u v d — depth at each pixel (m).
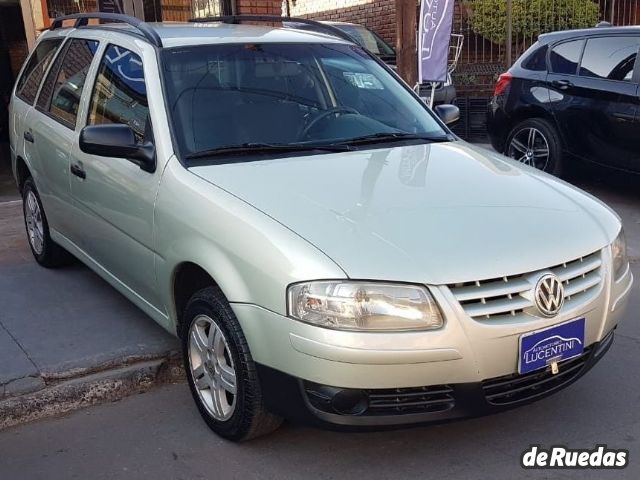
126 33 4.45
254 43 4.28
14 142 5.76
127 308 4.74
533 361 2.87
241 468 3.16
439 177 3.49
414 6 8.88
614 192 7.91
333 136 3.98
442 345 2.71
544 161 7.89
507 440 3.32
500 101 8.28
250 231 2.98
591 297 3.08
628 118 6.93
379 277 2.70
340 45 4.67
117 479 3.12
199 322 3.38
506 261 2.83
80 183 4.42
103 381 3.81
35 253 5.66
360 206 3.10
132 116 3.99
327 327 2.70
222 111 3.85
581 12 12.02
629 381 3.86
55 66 5.29
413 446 3.29
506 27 11.45
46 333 4.34
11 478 3.15
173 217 3.41
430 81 8.36
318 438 3.36
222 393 3.31
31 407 3.63
